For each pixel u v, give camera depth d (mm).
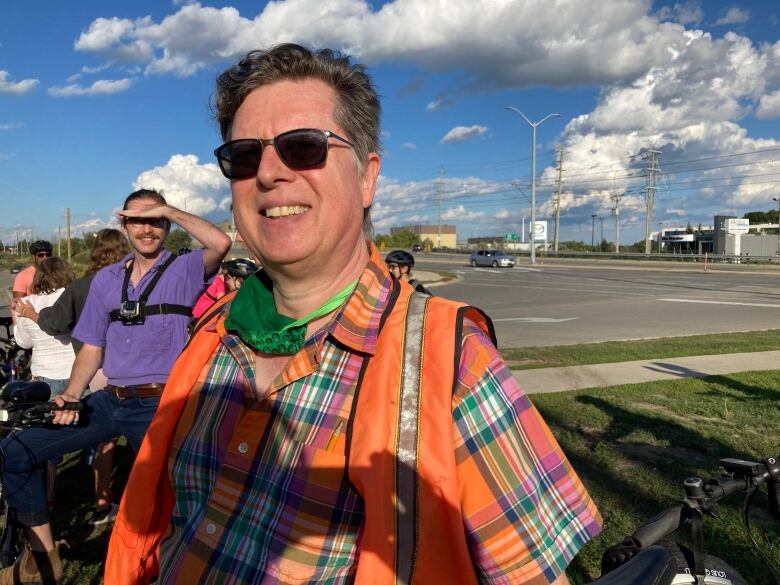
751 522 3559
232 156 1298
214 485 1251
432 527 994
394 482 1007
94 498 4305
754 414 5824
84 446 3043
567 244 88625
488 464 1028
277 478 1131
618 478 4285
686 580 1649
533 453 1080
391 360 1093
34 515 2918
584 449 4891
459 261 55094
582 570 3176
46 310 3879
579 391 6770
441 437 1014
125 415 3053
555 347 9867
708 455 4742
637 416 5766
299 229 1221
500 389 1074
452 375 1046
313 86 1280
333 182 1240
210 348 1407
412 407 1041
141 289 3129
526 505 1034
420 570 986
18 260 44500
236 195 1309
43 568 2961
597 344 10148
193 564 1186
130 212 3141
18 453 2848
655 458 4680
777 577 1781
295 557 1085
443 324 1108
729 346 9680
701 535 1641
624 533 3523
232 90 1360
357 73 1332
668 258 50094
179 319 3141
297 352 1210
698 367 8133
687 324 12953
